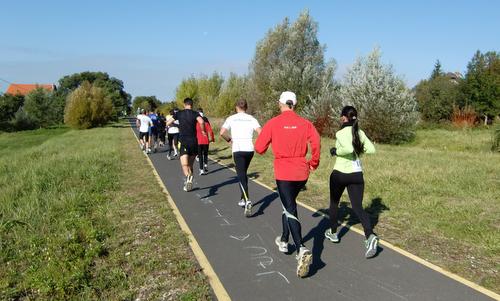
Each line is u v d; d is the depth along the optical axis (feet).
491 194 26.68
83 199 26.63
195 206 25.90
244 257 17.43
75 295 14.06
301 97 90.22
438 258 17.25
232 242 19.25
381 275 15.60
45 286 14.15
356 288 14.58
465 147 56.85
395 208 24.49
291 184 15.81
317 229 21.24
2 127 175.94
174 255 17.61
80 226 20.48
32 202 24.77
